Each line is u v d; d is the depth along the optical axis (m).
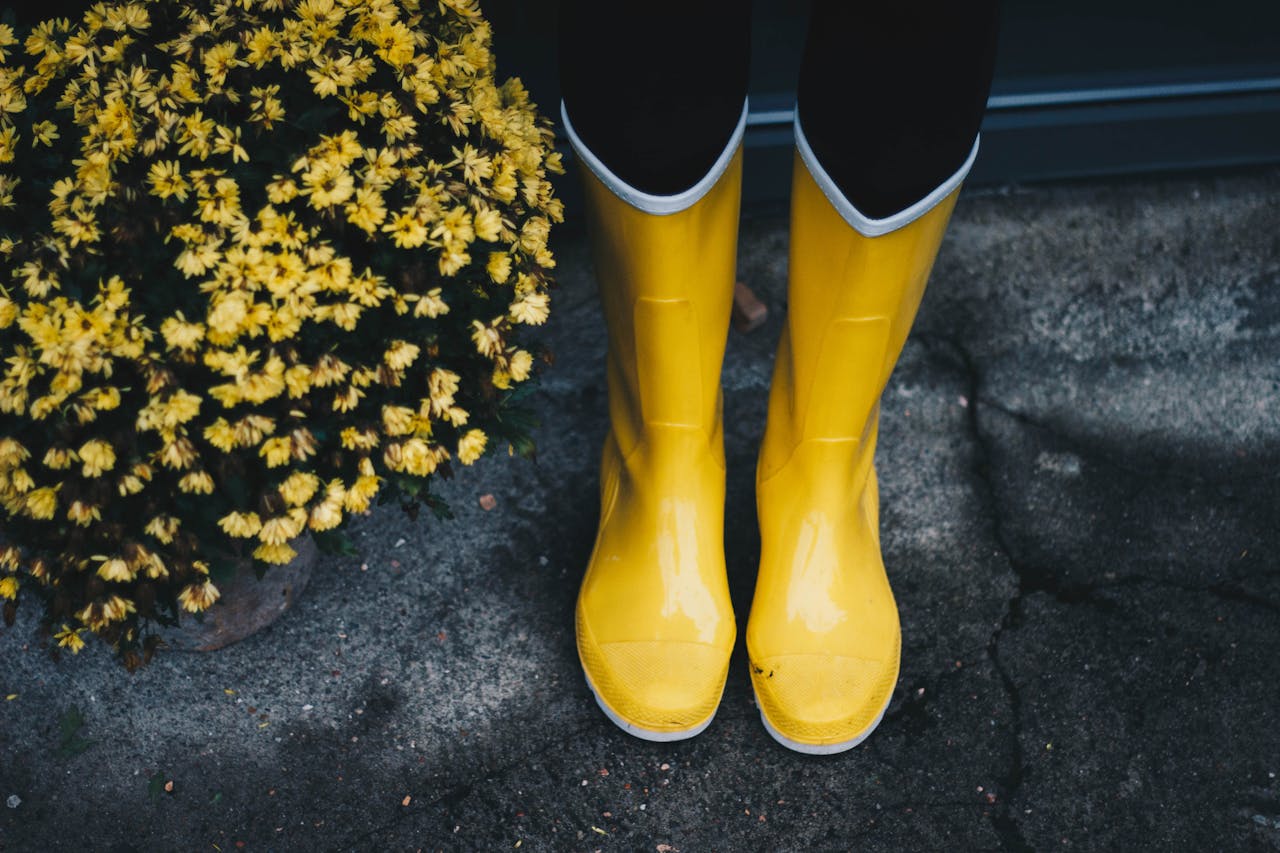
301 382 0.98
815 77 1.00
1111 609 1.24
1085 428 1.34
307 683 1.18
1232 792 1.16
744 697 1.19
